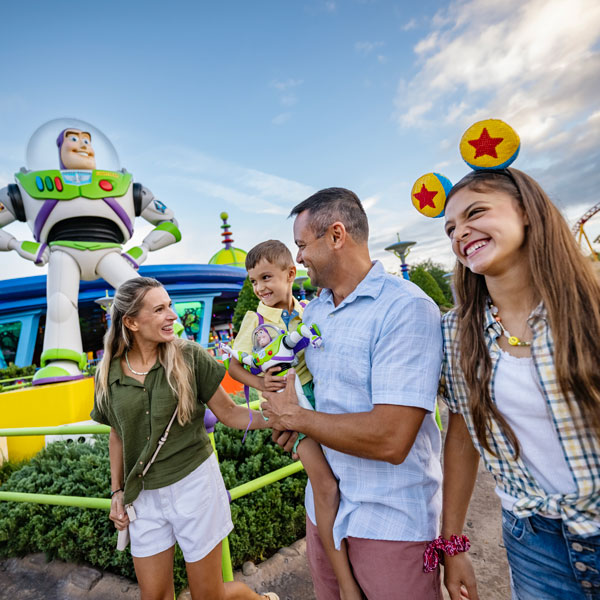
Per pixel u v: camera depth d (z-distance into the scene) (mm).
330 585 1533
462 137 1168
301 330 1553
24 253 9188
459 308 1293
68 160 9320
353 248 1481
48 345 8445
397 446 1208
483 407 1139
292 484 3090
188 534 1858
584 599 1018
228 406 2080
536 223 1078
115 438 2041
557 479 1040
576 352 970
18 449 6266
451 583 1332
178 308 16062
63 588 2830
